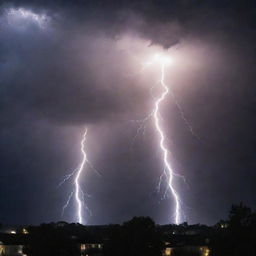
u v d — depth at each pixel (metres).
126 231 68.44
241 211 65.69
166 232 102.88
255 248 62.03
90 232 96.88
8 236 86.75
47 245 69.31
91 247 79.31
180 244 82.31
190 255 80.50
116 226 70.12
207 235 88.38
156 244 68.31
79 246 77.94
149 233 68.31
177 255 80.19
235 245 63.03
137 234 67.62
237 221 64.94
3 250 80.12
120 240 67.88
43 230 71.38
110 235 69.50
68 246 71.62
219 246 64.12
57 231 71.69
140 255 66.56
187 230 111.81
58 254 69.62
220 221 81.75
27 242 72.50
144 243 67.31
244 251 62.06
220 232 67.12
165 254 78.62
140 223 69.00
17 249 80.69
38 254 68.75
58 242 70.25
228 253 63.34
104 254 68.69
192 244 81.69
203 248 80.75
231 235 64.00
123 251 67.06
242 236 63.31
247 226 64.50
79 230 100.31
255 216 65.38
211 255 64.94
